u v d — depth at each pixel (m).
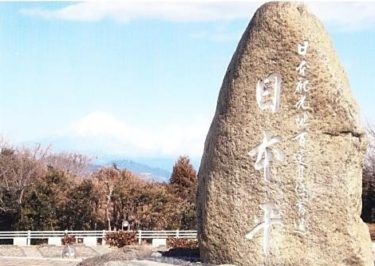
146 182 45.81
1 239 36.25
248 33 14.52
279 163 14.27
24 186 41.75
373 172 45.31
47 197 39.75
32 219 39.47
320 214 14.22
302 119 14.27
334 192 14.25
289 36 14.21
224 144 14.46
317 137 14.27
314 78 14.22
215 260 14.53
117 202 41.62
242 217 14.33
